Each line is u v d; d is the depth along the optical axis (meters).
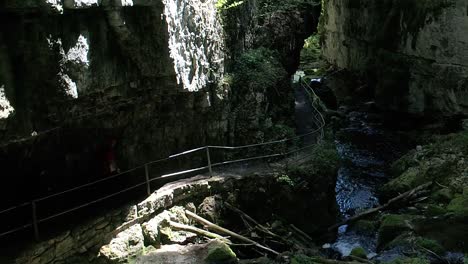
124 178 10.62
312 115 18.69
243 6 13.98
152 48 9.04
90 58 7.89
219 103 11.91
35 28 6.83
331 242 12.71
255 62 13.95
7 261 7.55
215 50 11.63
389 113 21.70
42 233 8.49
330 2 29.36
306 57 33.50
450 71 18.48
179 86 9.93
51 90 7.45
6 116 6.65
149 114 10.37
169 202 10.32
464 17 17.70
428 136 18.50
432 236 11.77
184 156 11.66
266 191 11.88
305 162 12.79
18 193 9.02
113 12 7.87
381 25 22.34
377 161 18.12
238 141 12.89
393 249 11.55
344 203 15.20
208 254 9.46
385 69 21.80
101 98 8.67
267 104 13.70
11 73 6.79
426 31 19.36
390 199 14.66
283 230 11.73
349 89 25.77
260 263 9.80
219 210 11.12
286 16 17.66
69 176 9.84
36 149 8.67
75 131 9.12
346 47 27.11
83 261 8.67
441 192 13.86
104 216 9.11
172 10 9.10
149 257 9.32
